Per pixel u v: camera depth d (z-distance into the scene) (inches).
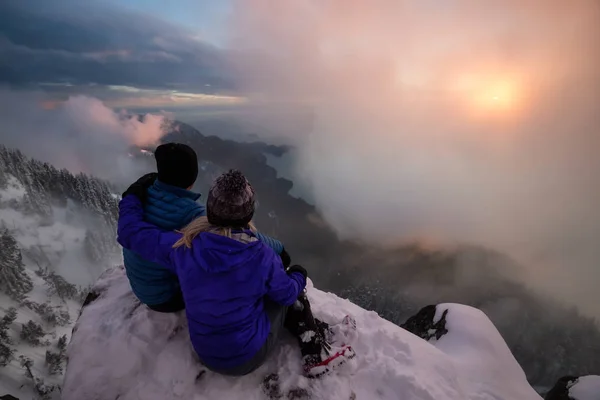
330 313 132.4
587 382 254.4
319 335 112.0
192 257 84.4
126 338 111.3
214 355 91.1
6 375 1503.4
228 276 83.4
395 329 134.8
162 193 102.1
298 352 112.0
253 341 91.4
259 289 87.1
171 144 101.6
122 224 95.9
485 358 174.4
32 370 1581.0
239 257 82.7
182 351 108.6
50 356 1615.4
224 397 100.0
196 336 91.0
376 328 130.9
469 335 194.1
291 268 109.9
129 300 127.2
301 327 110.0
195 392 101.0
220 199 80.2
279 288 91.1
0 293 1952.5
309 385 104.3
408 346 125.0
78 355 110.3
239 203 80.6
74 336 117.2
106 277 144.3
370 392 108.9
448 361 127.3
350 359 111.3
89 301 135.0
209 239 82.9
